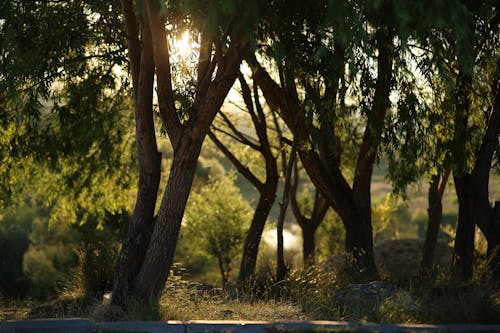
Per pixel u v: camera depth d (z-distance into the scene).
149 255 14.02
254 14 11.30
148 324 10.80
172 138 14.10
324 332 10.22
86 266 19.05
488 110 19.50
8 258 42.06
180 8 12.41
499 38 17.16
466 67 10.70
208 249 41.34
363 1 9.84
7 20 15.79
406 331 10.39
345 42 9.92
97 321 12.27
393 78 17.02
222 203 41.91
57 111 21.95
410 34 10.56
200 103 13.89
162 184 37.31
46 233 40.78
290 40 15.86
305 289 16.30
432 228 26.47
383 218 41.78
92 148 24.95
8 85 15.73
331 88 17.83
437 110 19.02
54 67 17.08
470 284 15.29
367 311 12.33
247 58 14.91
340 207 21.11
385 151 18.09
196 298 14.38
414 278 16.47
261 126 25.06
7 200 23.69
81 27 17.80
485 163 18.59
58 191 26.19
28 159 23.08
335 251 43.16
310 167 20.98
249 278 18.22
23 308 17.48
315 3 13.60
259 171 33.84
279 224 19.91
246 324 10.77
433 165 19.42
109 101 23.59
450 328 10.62
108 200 26.53
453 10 9.51
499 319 11.68
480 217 18.62
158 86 13.88
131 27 14.98
